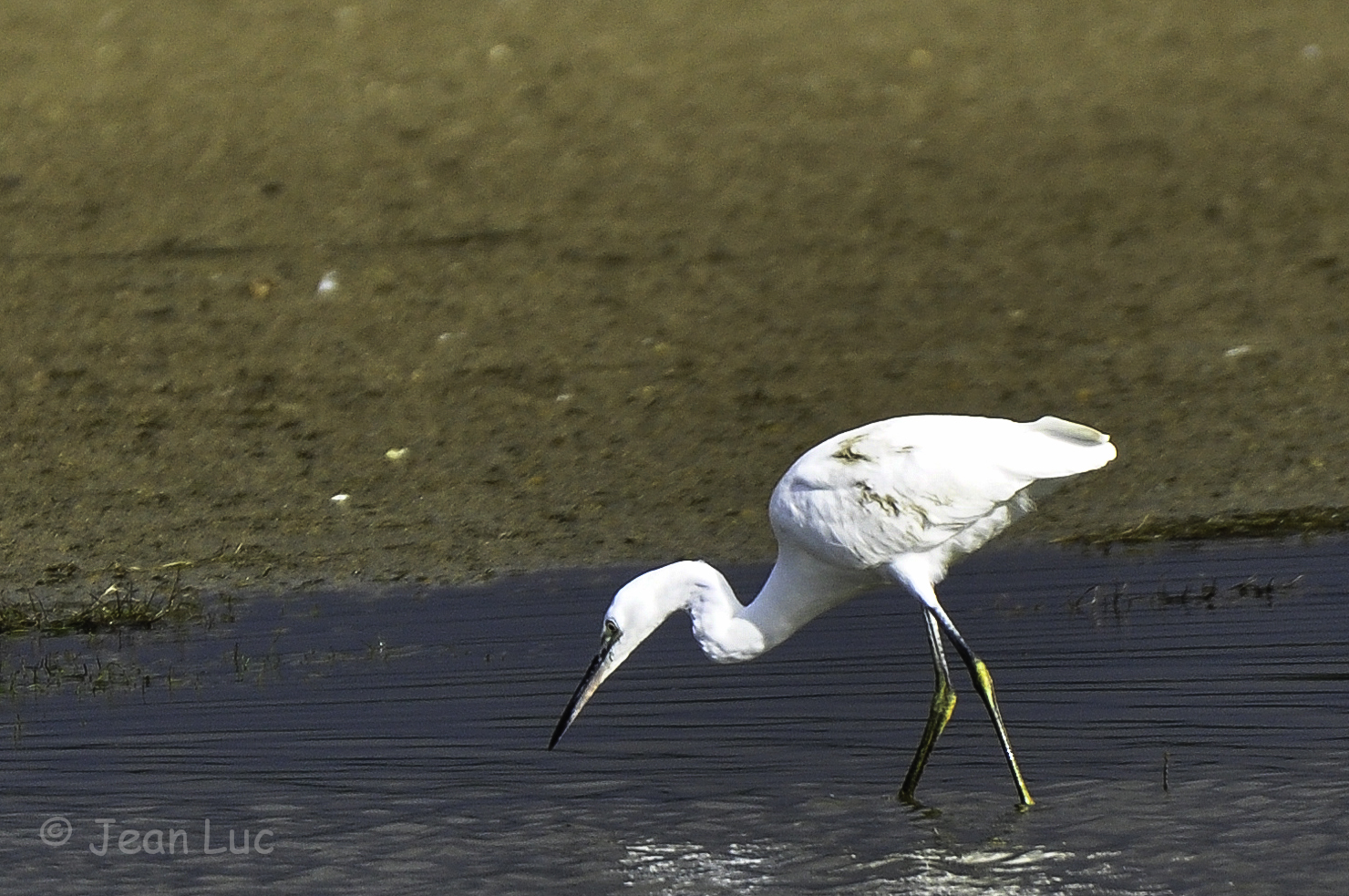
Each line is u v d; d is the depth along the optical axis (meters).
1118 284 19.20
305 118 25.58
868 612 11.70
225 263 20.52
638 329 18.36
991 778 8.80
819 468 8.90
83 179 23.58
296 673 10.77
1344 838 7.91
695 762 9.12
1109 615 11.20
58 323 18.73
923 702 9.91
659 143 24.62
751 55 28.20
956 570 12.60
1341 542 12.61
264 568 13.20
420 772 9.05
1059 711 9.59
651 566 12.91
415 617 11.89
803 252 20.62
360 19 30.03
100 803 8.74
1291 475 14.17
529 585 12.57
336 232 21.48
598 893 7.68
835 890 7.65
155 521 14.16
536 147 24.52
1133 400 16.05
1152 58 27.67
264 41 29.02
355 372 17.30
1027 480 8.55
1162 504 13.85
